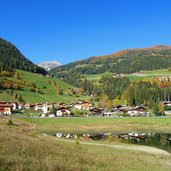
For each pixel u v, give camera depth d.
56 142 55.88
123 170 35.25
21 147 33.78
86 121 175.50
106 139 110.81
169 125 174.12
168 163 54.69
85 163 34.66
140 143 99.38
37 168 26.33
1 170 24.09
